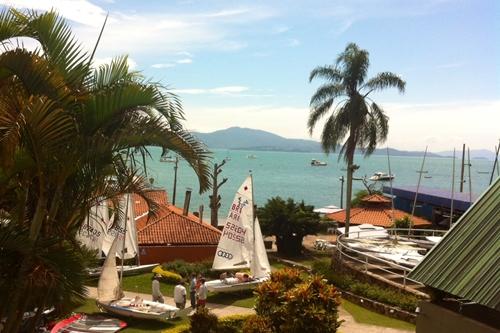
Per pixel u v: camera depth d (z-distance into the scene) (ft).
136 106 37.63
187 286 106.63
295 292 58.90
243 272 116.47
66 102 35.60
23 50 33.88
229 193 441.27
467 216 34.22
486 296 27.40
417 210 195.21
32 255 34.81
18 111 32.60
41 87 34.63
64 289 34.94
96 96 36.76
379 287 90.53
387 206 173.99
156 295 87.71
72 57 37.58
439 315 30.19
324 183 622.95
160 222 137.28
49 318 57.67
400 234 156.46
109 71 38.75
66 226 39.06
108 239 112.57
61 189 37.47
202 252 132.05
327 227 197.47
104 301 83.82
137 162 40.42
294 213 149.59
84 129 37.22
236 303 93.86
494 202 33.63
